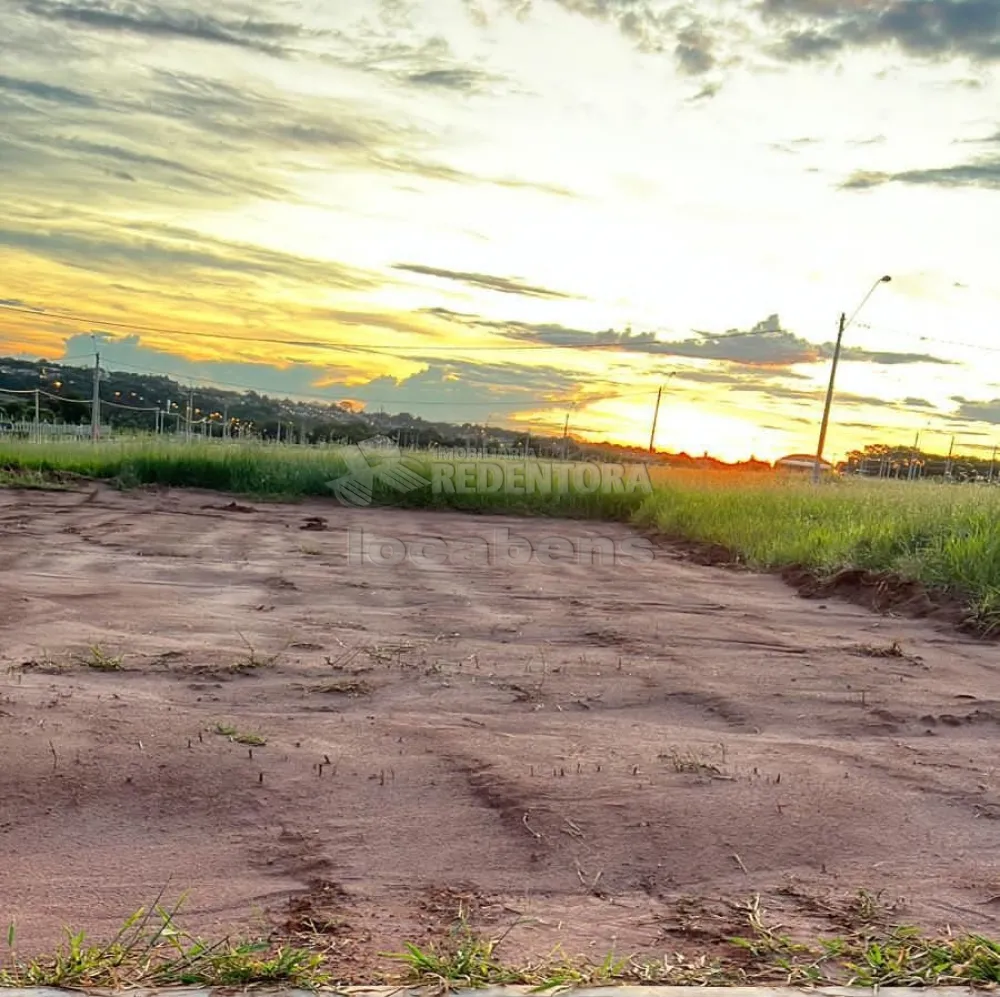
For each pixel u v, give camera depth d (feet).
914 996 8.28
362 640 25.53
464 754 15.96
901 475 198.08
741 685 21.98
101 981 8.23
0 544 43.57
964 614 31.89
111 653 22.39
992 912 10.85
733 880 11.62
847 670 24.21
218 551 45.19
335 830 12.82
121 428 207.72
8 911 10.37
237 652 23.20
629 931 10.08
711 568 48.16
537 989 8.07
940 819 13.87
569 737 17.26
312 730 17.03
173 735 16.20
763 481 89.30
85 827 12.69
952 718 19.69
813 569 42.14
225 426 199.11
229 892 10.95
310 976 8.33
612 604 34.17
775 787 14.78
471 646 25.44
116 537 49.08
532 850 12.31
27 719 16.60
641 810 13.67
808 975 8.80
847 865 12.17
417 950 8.76
